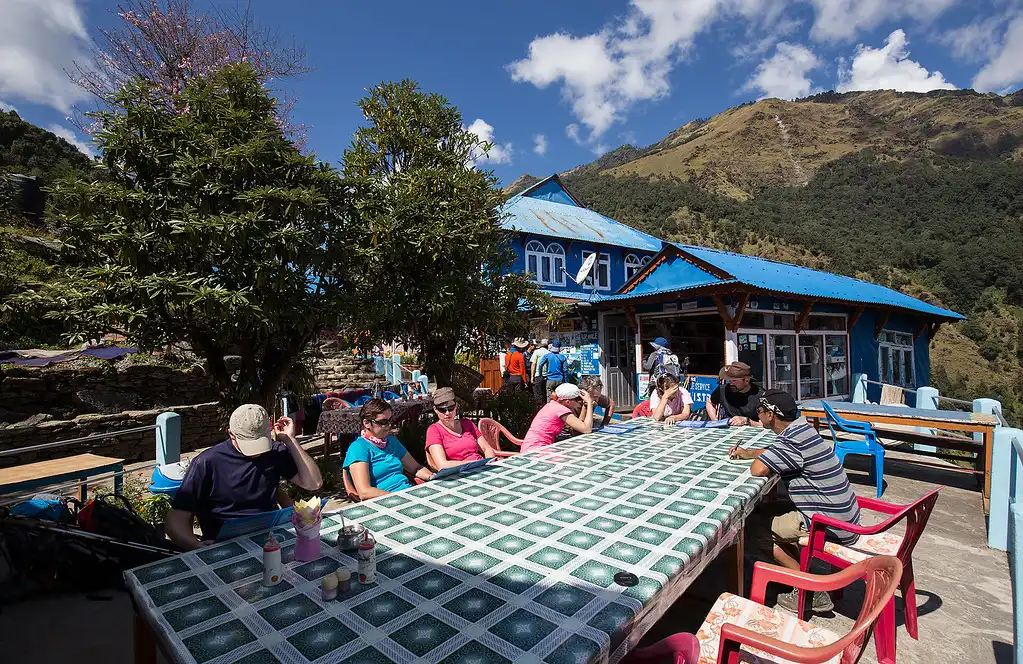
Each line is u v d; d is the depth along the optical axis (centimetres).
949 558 455
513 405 903
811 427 358
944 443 699
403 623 175
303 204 493
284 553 237
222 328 509
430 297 677
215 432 949
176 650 160
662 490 328
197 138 495
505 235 850
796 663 190
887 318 1422
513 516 281
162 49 1264
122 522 388
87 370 866
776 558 372
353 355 1362
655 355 1072
